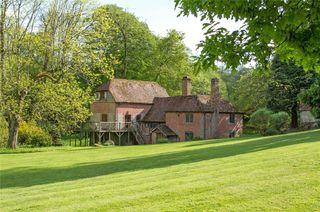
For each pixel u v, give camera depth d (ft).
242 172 40.52
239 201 29.71
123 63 200.34
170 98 172.86
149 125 173.17
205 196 31.30
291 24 16.02
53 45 114.11
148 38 209.67
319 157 44.88
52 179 52.29
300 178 35.19
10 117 113.91
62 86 116.67
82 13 115.85
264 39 16.66
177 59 208.95
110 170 57.77
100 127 157.99
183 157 67.51
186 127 158.71
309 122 151.64
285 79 148.25
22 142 127.44
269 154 54.90
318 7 15.39
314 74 142.61
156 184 37.17
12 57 111.96
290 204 28.48
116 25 194.59
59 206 31.42
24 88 111.86
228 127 162.40
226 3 16.06
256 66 19.99
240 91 173.78
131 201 31.01
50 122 134.51
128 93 175.01
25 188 44.57
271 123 135.03
